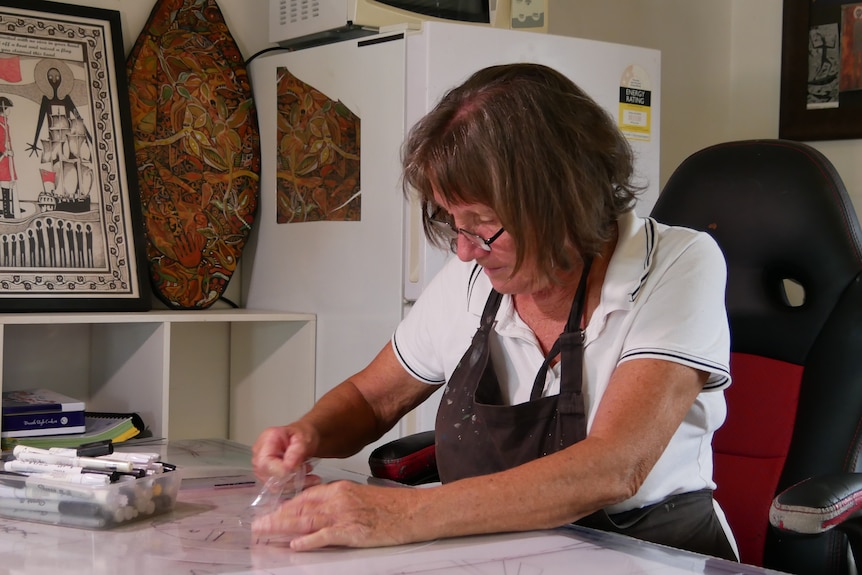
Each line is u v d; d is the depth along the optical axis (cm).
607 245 116
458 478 119
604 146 109
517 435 114
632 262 113
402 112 189
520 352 120
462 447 118
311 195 212
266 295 225
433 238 123
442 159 106
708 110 308
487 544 92
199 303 216
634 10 288
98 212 196
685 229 120
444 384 142
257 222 228
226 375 234
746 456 147
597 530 99
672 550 91
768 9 301
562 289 117
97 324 211
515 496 95
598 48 206
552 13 269
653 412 102
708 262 114
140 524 100
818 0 283
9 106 188
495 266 111
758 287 151
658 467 114
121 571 83
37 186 189
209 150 218
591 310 115
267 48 234
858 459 138
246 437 229
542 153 103
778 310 150
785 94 291
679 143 301
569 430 111
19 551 90
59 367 209
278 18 223
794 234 147
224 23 222
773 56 300
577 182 104
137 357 198
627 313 111
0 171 186
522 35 195
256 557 88
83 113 197
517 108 104
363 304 198
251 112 225
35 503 101
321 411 132
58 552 89
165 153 211
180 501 110
